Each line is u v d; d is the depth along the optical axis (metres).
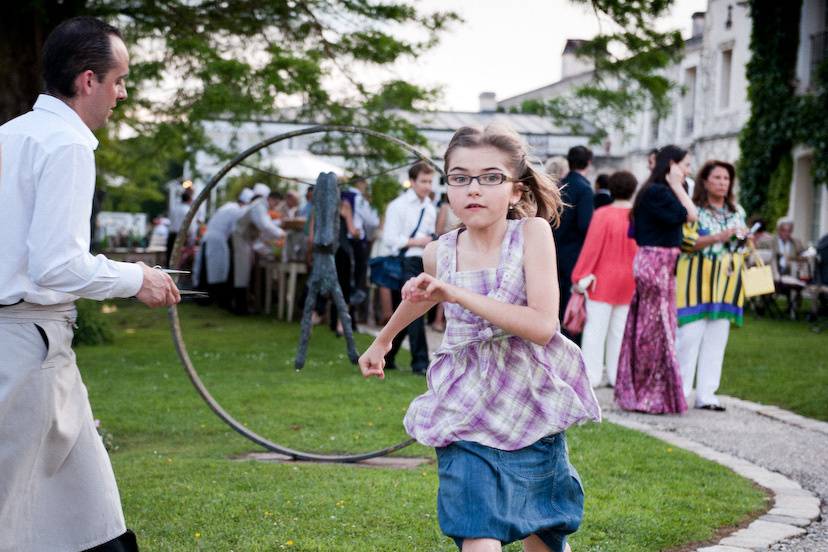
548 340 2.80
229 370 9.70
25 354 3.06
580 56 11.73
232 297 16.70
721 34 27.86
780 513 4.74
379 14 11.34
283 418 7.11
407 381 8.94
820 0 22.06
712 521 4.51
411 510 4.50
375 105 11.93
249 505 4.56
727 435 6.89
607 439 6.36
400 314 3.08
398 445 5.61
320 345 11.82
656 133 32.31
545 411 2.83
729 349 11.68
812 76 21.86
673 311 7.80
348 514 4.43
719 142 27.92
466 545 2.72
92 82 3.20
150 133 13.12
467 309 2.75
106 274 3.09
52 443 3.12
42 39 10.45
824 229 21.94
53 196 3.02
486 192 2.86
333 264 5.96
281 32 11.78
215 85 11.41
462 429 2.80
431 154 12.41
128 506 4.54
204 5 11.37
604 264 8.83
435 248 3.06
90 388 8.41
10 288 3.04
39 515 3.13
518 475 2.78
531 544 2.98
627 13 10.87
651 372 7.77
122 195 36.78
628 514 4.51
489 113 35.22
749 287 8.06
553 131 33.69
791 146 22.58
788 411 7.95
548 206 3.06
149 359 10.55
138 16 11.32
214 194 19.72
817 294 15.25
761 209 23.31
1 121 10.23
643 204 7.78
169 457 5.77
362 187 12.77
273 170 17.64
